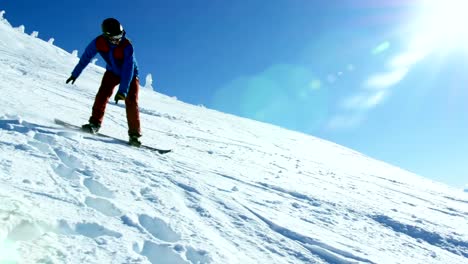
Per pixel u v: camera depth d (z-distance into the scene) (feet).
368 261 11.37
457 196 44.45
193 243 9.00
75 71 19.16
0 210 7.25
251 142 52.08
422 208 26.16
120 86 18.39
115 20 18.42
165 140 27.91
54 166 11.85
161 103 82.28
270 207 14.61
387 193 31.01
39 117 18.65
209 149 29.91
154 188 12.43
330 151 81.00
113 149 16.30
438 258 13.97
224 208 12.73
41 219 7.58
